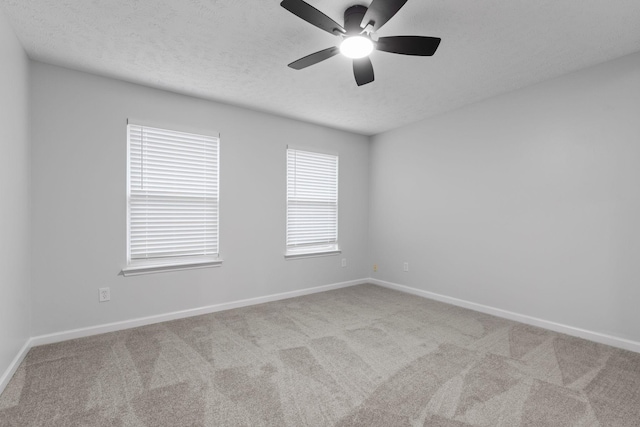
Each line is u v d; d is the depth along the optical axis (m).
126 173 3.01
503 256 3.35
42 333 2.63
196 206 3.43
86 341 2.70
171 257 3.29
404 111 3.88
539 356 2.44
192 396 1.90
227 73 2.86
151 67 2.74
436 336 2.83
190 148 3.39
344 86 3.15
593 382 2.06
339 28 1.84
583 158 2.78
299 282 4.25
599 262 2.69
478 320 3.26
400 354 2.47
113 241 2.94
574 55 2.53
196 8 1.96
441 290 3.97
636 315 2.50
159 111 3.19
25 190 2.44
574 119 2.83
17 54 2.25
